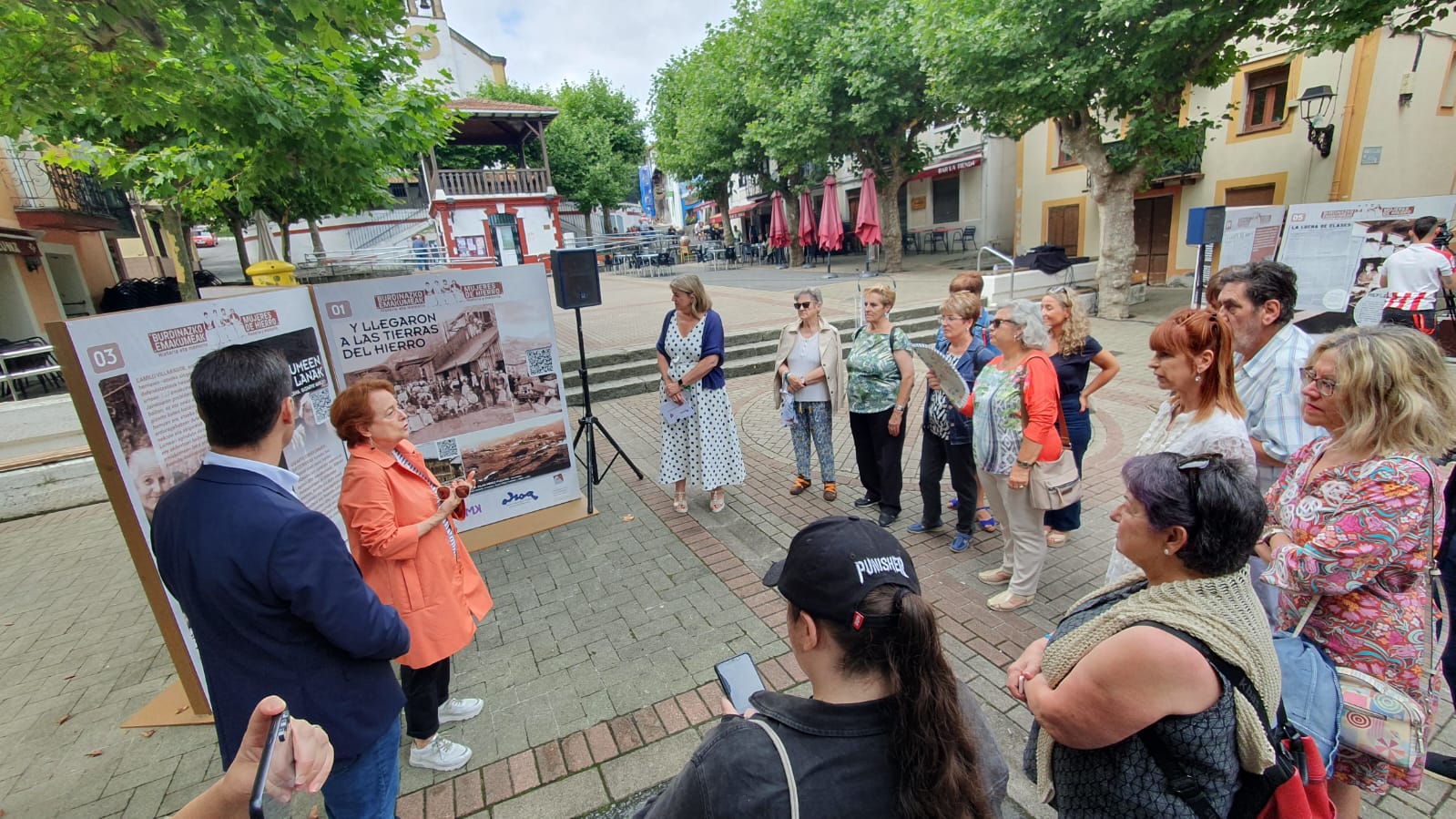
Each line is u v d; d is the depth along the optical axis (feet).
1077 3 31.42
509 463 16.49
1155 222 51.96
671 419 16.39
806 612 3.60
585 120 113.29
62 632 13.69
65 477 21.59
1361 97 39.24
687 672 10.78
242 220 44.27
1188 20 29.12
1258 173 44.68
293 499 5.64
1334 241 27.99
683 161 82.64
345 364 13.87
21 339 34.63
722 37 71.00
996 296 41.52
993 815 3.83
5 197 35.22
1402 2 25.96
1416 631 5.91
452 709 9.98
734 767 3.26
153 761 9.68
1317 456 6.53
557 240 82.89
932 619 3.42
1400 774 5.72
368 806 6.29
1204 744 4.21
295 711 5.52
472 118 76.59
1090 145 38.04
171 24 9.59
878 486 16.56
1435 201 25.81
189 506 5.34
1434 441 5.61
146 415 8.77
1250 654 4.21
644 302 52.80
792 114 56.08
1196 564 4.36
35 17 9.38
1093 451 19.72
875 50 50.11
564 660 11.30
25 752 10.02
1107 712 4.34
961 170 71.10
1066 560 13.52
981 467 11.68
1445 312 22.09
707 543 15.35
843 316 38.52
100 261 50.06
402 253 68.18
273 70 14.66
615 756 9.12
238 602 5.22
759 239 111.24
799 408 17.13
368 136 17.48
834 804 3.17
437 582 8.64
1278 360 8.47
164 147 20.47
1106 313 40.42
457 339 15.29
